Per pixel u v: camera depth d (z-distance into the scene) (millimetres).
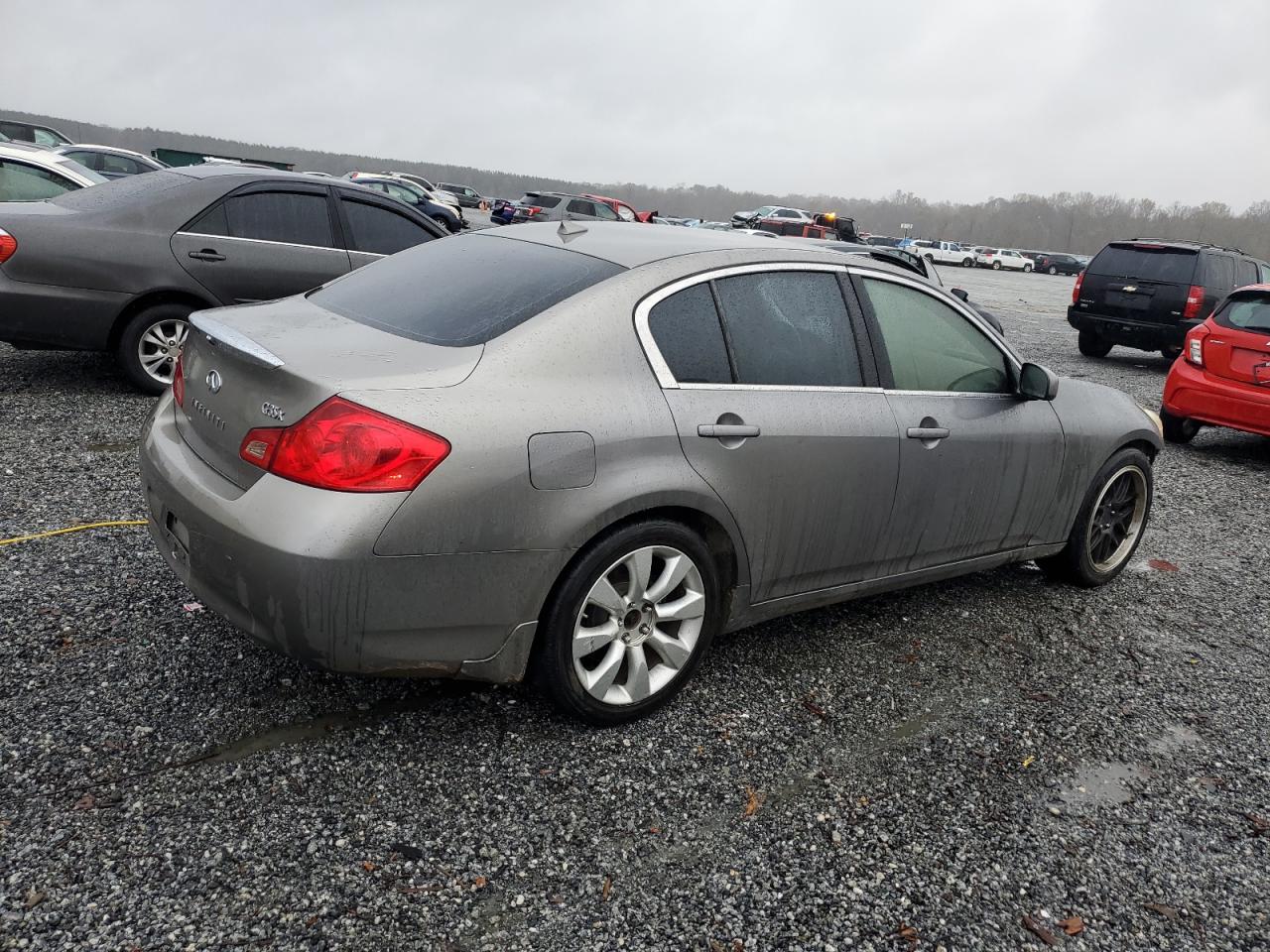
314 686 2910
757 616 3209
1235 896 2463
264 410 2406
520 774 2617
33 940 1908
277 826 2311
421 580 2354
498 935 2070
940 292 3637
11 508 4051
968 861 2479
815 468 3074
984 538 3826
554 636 2623
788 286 3166
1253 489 6801
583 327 2676
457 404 2395
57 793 2330
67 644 3006
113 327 5848
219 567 2404
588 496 2539
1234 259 12484
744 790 2664
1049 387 3691
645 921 2154
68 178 7750
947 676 3473
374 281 3262
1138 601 4410
